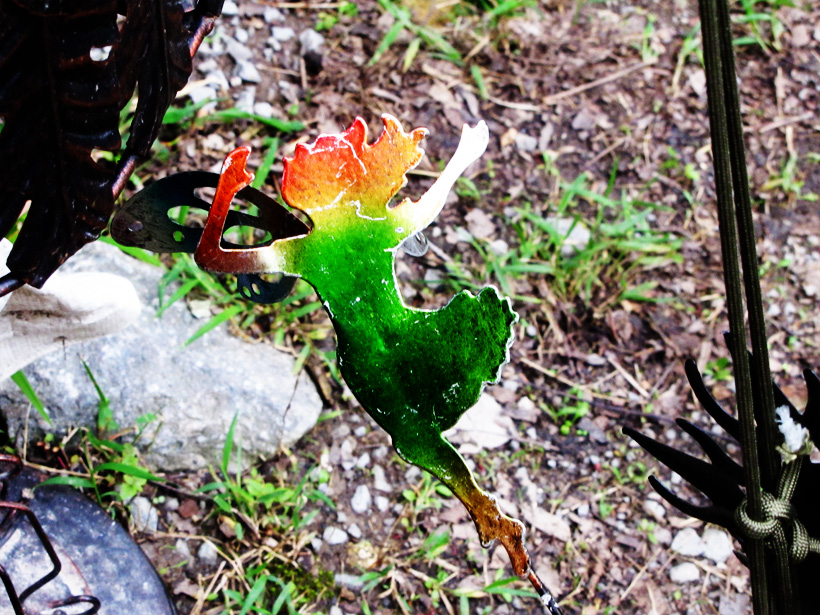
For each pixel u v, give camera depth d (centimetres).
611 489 288
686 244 348
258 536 258
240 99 339
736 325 169
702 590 271
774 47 418
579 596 266
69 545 222
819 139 389
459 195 341
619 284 332
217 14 174
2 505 193
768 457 176
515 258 327
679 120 382
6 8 159
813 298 341
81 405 254
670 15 421
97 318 197
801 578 183
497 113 369
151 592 221
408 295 312
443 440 168
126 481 253
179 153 320
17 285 168
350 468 277
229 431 255
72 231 168
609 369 314
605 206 350
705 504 288
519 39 396
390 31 366
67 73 163
